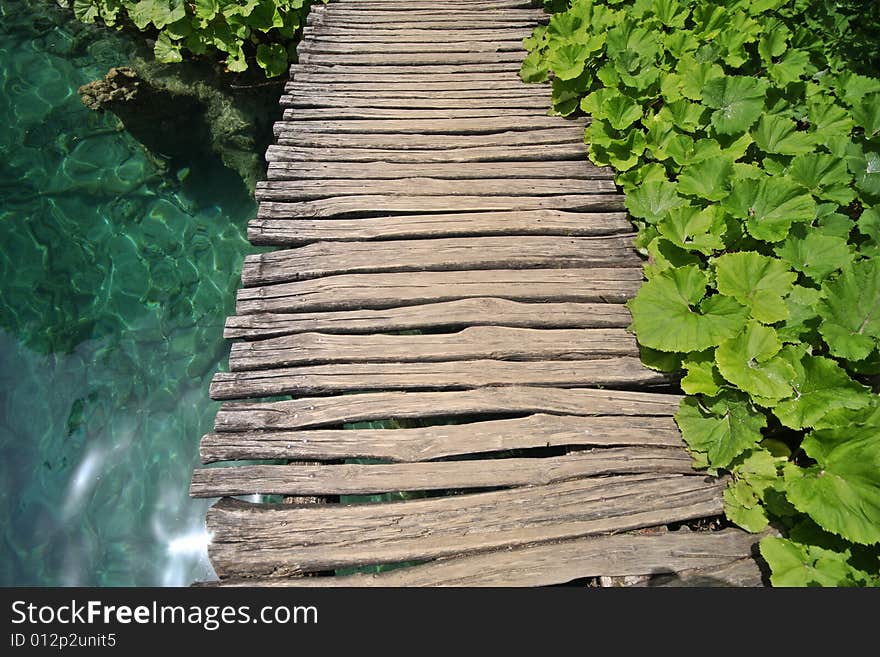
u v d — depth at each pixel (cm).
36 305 410
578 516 228
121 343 396
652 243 312
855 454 205
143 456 351
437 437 248
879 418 217
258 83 538
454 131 401
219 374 269
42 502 333
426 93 434
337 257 317
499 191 358
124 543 323
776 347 242
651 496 234
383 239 330
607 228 338
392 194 356
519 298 302
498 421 254
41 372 379
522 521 227
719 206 299
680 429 248
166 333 403
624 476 240
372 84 442
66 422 360
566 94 410
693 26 451
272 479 236
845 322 254
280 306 298
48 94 539
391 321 291
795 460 247
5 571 309
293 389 265
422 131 401
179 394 376
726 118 347
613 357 278
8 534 321
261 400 373
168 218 464
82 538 323
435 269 315
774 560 198
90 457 349
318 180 364
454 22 505
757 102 342
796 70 383
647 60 393
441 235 333
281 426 252
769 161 337
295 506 229
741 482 230
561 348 279
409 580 214
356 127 400
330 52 471
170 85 521
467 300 299
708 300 260
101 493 338
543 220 340
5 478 338
